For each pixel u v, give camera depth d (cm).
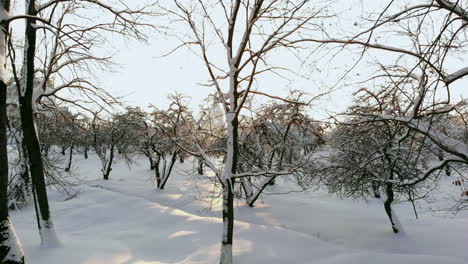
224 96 903
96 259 790
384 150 1204
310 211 1867
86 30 943
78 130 1802
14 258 569
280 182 2878
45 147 1752
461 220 1602
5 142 593
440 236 1294
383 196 2333
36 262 745
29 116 859
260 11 786
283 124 1783
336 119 799
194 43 826
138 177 3164
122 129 2634
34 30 838
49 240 852
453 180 2525
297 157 1947
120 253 859
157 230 1163
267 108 1564
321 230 1472
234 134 812
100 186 2448
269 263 817
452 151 658
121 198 1723
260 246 945
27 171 1509
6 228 579
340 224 1580
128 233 1103
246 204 1975
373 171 1323
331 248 945
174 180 2930
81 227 1211
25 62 854
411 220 1662
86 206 1575
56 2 855
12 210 1473
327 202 2195
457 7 518
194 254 879
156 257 861
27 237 962
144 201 1638
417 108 677
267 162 1733
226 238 764
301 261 835
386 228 1490
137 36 949
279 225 1548
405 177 1198
